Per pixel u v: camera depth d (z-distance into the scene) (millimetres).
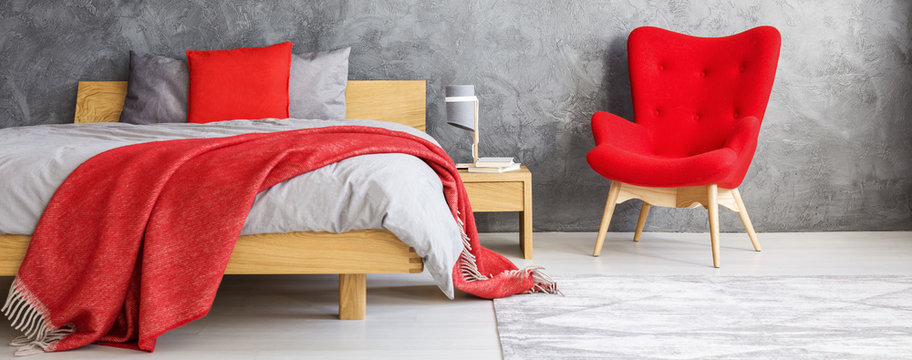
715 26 3516
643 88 3322
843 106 3529
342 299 2162
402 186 1929
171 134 2580
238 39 3629
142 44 3648
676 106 3309
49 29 3658
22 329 1863
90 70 3670
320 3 3600
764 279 2590
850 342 1886
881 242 3287
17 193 1889
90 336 1855
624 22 3539
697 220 3600
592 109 3592
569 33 3562
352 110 3570
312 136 2203
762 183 3584
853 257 2971
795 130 3553
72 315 1820
